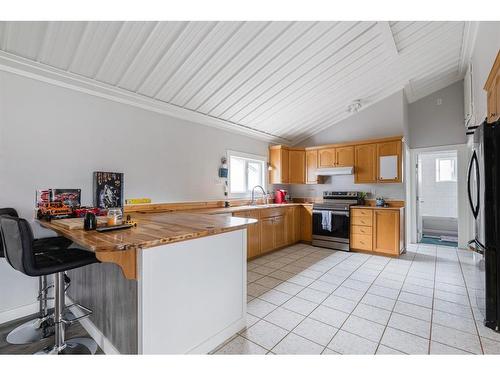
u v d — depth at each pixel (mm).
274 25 2566
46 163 2453
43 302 2312
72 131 2623
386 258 4074
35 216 2271
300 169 5391
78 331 2051
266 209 4273
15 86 2271
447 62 4020
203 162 3994
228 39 2602
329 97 4289
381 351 1752
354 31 2910
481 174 2076
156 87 3047
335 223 4633
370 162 4551
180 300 1576
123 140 3033
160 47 2498
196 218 2361
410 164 5203
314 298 2607
